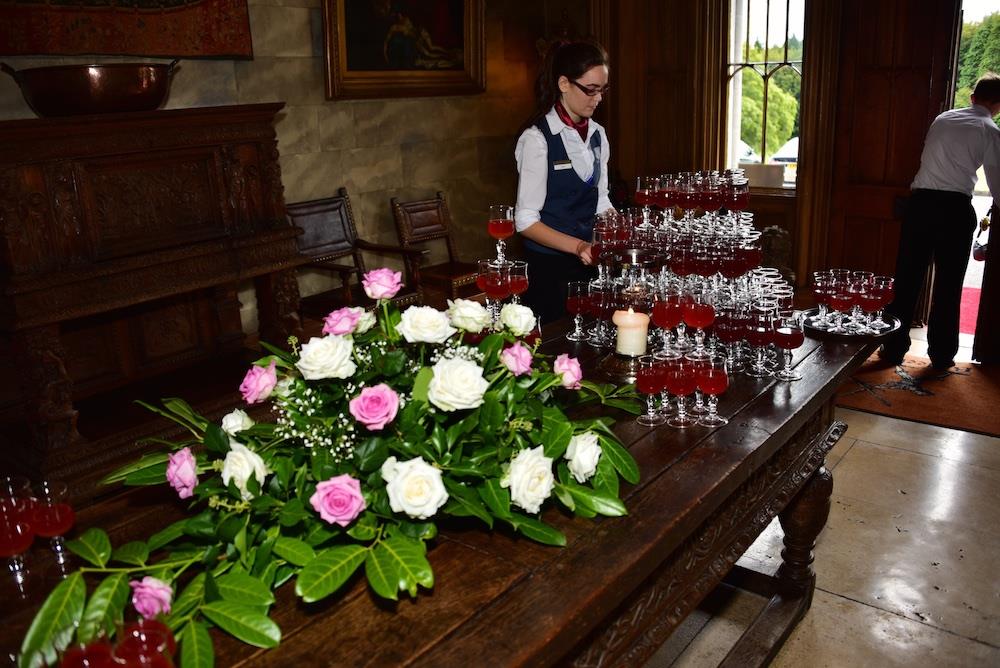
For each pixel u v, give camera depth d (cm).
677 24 542
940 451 338
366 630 117
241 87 404
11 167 282
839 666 218
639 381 181
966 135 389
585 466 141
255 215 362
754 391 201
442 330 147
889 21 470
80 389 347
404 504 123
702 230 240
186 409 153
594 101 287
